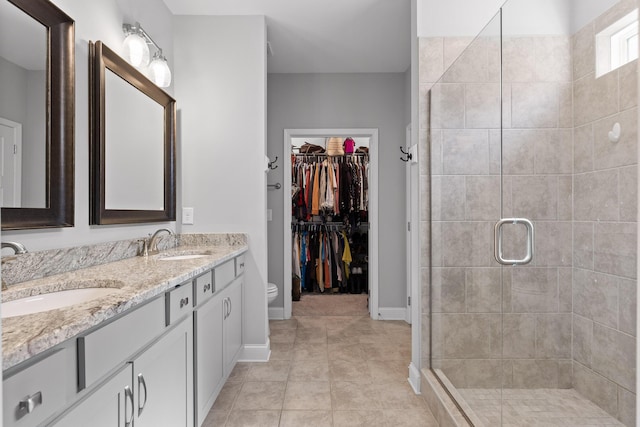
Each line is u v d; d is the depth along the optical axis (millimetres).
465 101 1809
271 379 2279
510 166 1491
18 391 678
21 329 756
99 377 918
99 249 1648
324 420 1834
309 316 3732
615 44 1122
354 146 5016
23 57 1287
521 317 1415
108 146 1771
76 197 1567
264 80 2611
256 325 2600
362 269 4879
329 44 3074
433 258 2092
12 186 1247
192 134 2596
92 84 1662
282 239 3646
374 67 3529
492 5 2127
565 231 1277
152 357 1207
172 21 2592
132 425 1084
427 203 2127
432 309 2107
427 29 2141
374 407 1959
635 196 1057
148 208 2180
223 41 2604
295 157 4926
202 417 1651
